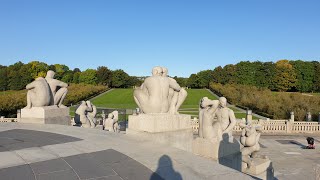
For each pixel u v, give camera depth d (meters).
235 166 10.38
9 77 88.81
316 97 43.28
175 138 8.75
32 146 7.25
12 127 10.52
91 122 15.92
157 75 9.11
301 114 35.88
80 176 5.05
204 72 125.69
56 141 7.82
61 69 135.62
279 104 40.84
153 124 8.30
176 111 9.37
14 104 37.19
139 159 6.04
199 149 9.49
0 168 5.44
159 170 5.36
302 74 99.81
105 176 5.06
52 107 12.95
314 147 22.20
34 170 5.34
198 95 86.38
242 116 42.47
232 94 66.94
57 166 5.59
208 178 4.95
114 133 9.06
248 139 11.48
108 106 57.50
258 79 104.38
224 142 9.53
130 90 107.25
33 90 12.59
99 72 121.31
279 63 108.75
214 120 10.70
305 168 16.70
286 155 20.00
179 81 134.88
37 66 95.06
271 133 29.09
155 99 8.88
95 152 6.61
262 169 11.17
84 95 70.44
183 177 4.99
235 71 111.19
